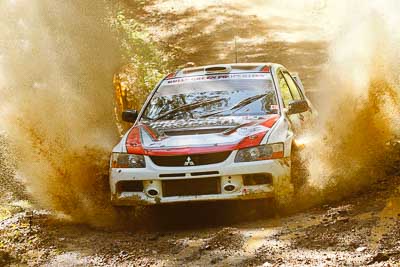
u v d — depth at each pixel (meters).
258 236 12.93
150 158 14.83
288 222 13.83
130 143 15.48
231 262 11.47
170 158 14.66
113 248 13.17
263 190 14.38
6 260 12.91
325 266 10.66
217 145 14.63
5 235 14.73
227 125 15.54
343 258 10.99
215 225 14.71
